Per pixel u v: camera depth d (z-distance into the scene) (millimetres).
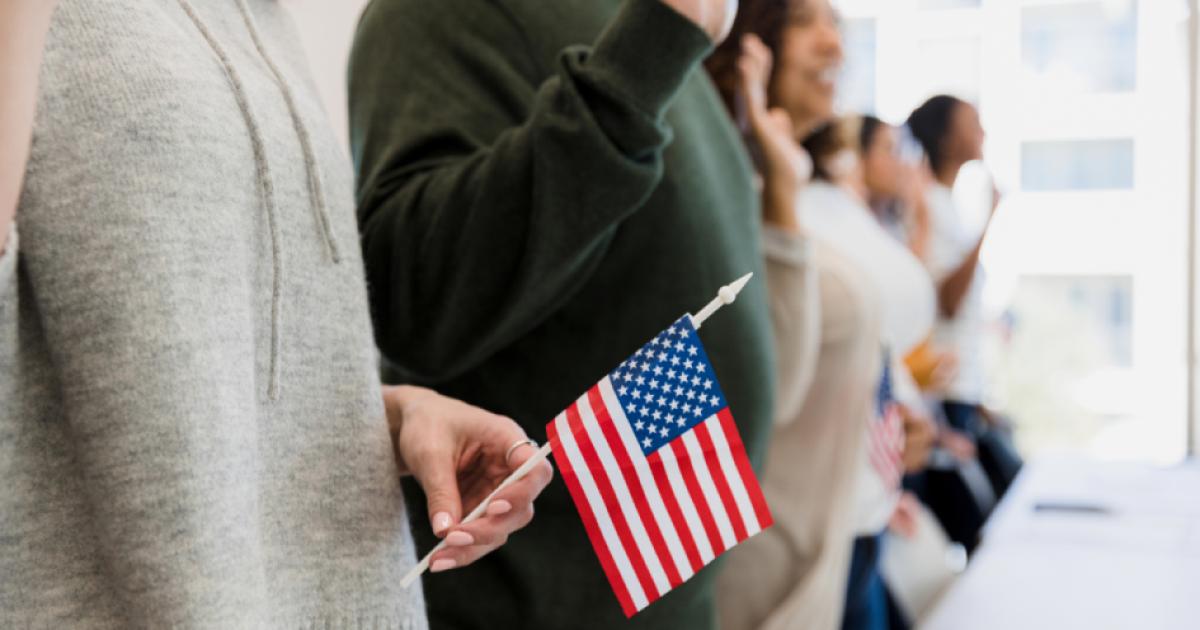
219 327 697
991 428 3949
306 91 913
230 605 671
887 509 2164
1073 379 4961
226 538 677
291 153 820
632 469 854
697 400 860
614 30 1009
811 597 1806
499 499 825
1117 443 4953
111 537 659
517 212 1065
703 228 1245
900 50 4770
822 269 1896
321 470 826
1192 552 2734
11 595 661
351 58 1344
